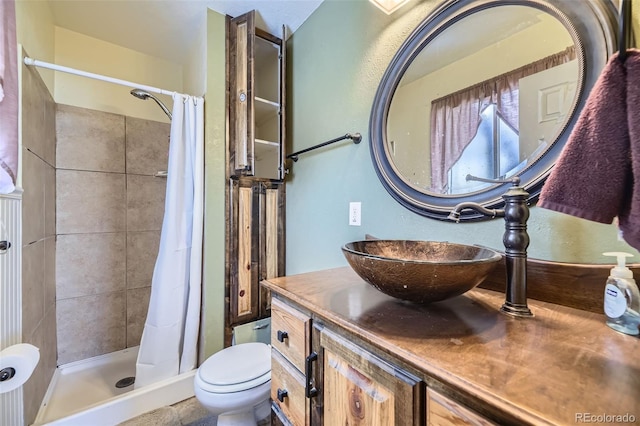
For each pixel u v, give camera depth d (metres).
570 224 0.69
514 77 0.82
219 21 1.71
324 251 1.56
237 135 1.70
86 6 1.67
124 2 1.63
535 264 0.72
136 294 2.11
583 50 0.69
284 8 1.65
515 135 0.81
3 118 0.92
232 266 1.71
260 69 2.13
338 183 1.46
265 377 1.20
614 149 0.48
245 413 1.25
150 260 2.16
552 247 0.72
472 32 0.92
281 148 1.79
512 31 0.83
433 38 1.03
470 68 0.92
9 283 1.04
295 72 1.84
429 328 0.55
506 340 0.50
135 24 1.84
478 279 0.58
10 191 0.97
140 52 2.19
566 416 0.32
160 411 1.46
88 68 1.98
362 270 0.64
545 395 0.35
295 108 1.83
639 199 0.46
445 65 0.99
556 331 0.54
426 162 1.04
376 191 1.24
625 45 0.46
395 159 1.14
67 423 1.29
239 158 1.68
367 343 0.54
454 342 0.50
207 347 1.65
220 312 1.70
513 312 0.62
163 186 2.22
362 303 0.70
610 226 0.64
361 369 0.56
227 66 1.74
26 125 1.23
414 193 1.06
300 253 1.76
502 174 0.83
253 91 1.65
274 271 1.85
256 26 1.81
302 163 1.75
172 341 1.59
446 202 0.96
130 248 2.08
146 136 2.16
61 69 1.29
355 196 1.36
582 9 0.69
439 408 0.42
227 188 1.72
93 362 1.90
